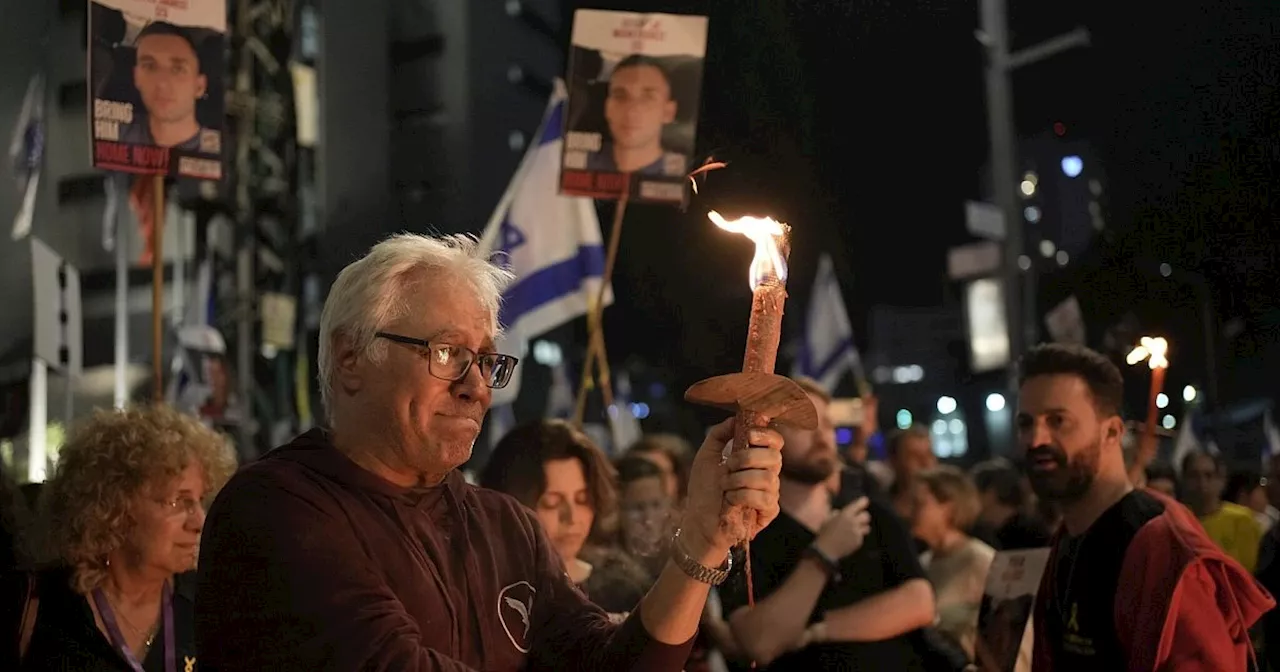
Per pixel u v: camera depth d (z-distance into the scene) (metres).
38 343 5.57
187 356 8.57
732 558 1.78
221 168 4.23
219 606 1.71
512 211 6.17
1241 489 8.16
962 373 32.66
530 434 3.73
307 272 28.19
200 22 4.22
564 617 1.97
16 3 18.97
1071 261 16.62
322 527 1.72
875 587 3.62
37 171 11.10
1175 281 16.34
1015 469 6.25
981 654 3.17
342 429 1.86
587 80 4.64
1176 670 2.48
